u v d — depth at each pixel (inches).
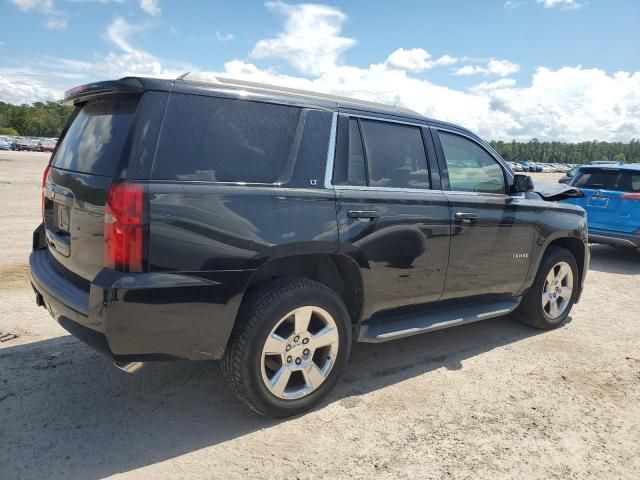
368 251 135.3
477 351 178.1
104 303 100.3
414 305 154.9
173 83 111.2
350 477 106.0
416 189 150.4
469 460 113.7
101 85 113.7
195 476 104.2
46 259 141.1
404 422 128.3
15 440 113.0
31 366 149.3
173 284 104.7
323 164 130.1
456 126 169.0
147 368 151.4
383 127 147.3
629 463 115.6
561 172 3757.4
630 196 335.0
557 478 109.2
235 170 115.4
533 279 190.7
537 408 138.6
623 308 241.8
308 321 125.7
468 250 162.7
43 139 2837.1
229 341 118.2
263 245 115.2
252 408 122.0
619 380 158.6
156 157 105.9
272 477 105.0
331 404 136.1
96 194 106.7
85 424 120.7
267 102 123.6
